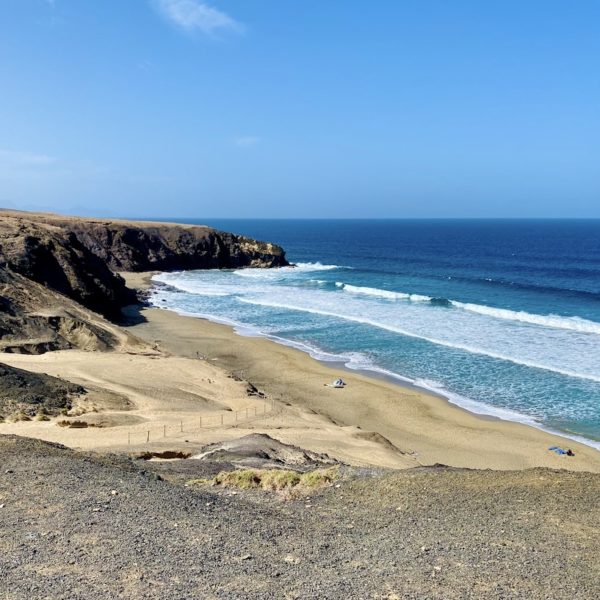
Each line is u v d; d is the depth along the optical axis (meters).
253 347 47.84
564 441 28.97
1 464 14.65
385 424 31.75
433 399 35.56
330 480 16.41
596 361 42.53
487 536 11.41
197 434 25.66
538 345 47.41
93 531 10.85
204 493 14.59
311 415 31.83
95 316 48.81
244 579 9.32
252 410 31.00
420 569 9.96
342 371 41.53
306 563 10.23
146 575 9.20
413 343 48.59
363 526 12.52
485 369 41.22
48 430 23.91
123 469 15.87
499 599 8.87
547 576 9.68
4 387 27.42
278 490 15.97
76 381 31.58
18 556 9.65
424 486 14.66
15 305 43.00
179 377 35.94
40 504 12.11
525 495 13.54
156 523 11.48
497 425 31.22
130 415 27.44
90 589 8.62
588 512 12.45
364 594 8.95
